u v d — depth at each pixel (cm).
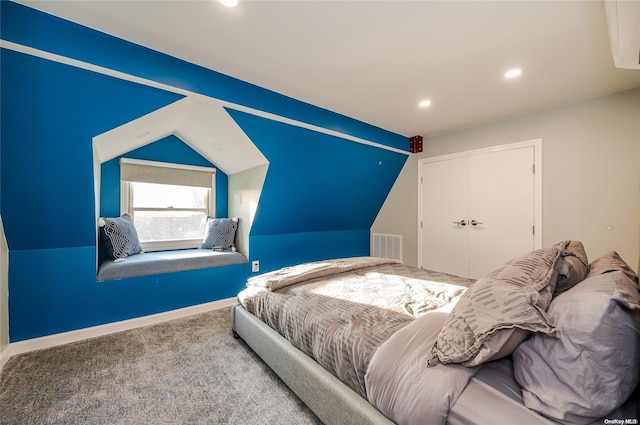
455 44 180
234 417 137
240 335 211
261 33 170
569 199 279
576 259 128
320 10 150
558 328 75
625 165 250
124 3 146
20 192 184
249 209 332
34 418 135
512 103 277
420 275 212
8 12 147
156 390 157
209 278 296
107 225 261
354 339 118
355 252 471
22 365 181
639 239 244
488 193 337
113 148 251
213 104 226
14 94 161
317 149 316
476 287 103
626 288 80
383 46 182
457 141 364
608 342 66
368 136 339
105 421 134
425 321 117
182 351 201
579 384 69
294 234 384
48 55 157
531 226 304
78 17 158
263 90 244
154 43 181
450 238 374
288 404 147
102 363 184
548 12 151
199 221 357
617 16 118
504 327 82
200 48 187
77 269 220
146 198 321
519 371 84
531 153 303
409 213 423
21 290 200
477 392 83
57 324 212
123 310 241
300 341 145
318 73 219
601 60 199
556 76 223
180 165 333
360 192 411
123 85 186
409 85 238
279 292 183
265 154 287
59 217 205
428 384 88
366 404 105
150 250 319
